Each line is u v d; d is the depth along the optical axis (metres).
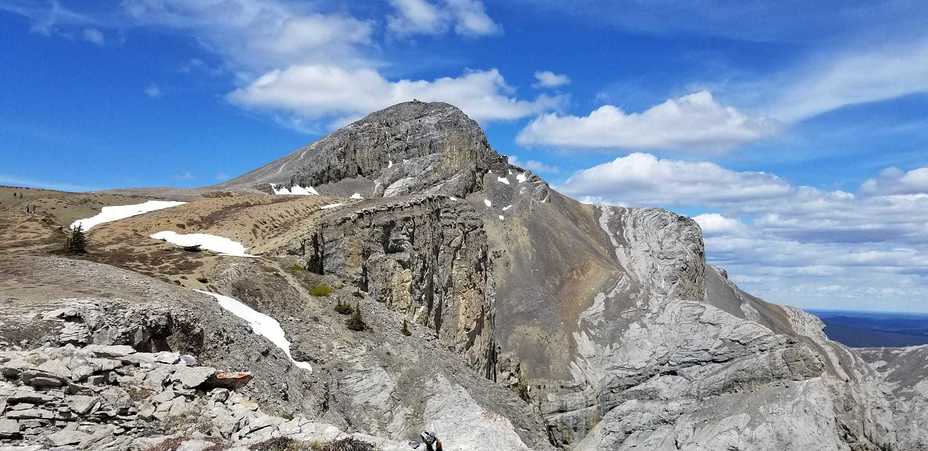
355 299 74.94
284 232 87.75
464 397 61.78
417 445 27.33
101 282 47.47
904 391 131.50
